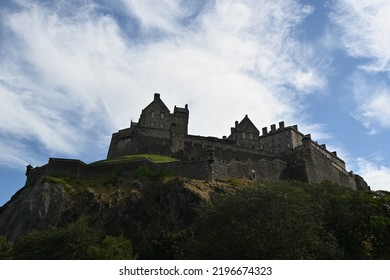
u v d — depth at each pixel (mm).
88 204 66812
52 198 69750
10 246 55656
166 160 85000
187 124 110875
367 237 52750
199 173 73875
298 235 41156
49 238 50719
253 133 112875
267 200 44125
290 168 88375
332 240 47438
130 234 61000
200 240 45094
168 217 63000
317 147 107562
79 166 79062
